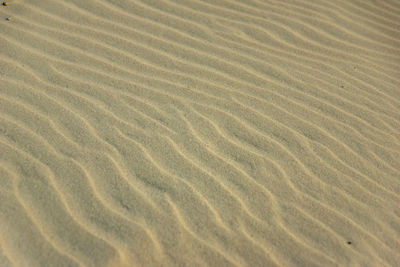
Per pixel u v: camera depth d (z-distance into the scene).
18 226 1.99
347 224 2.22
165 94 2.86
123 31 3.35
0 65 2.86
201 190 2.28
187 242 2.03
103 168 2.31
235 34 3.52
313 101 2.99
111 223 2.06
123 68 3.02
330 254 2.08
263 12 3.80
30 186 2.16
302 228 2.17
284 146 2.61
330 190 2.38
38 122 2.51
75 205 2.11
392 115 2.97
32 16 3.33
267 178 2.39
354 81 3.23
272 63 3.29
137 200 2.18
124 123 2.60
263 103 2.91
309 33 3.65
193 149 2.51
